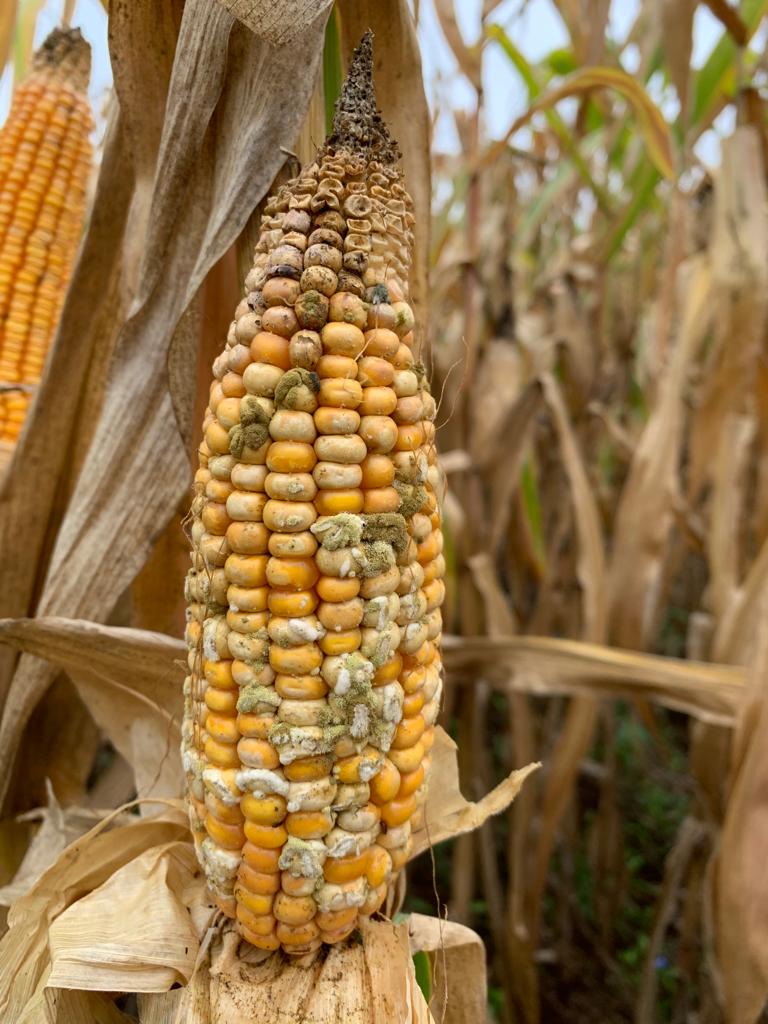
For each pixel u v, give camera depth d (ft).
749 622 1.25
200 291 0.71
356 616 0.49
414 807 0.57
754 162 1.34
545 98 1.31
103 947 0.56
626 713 2.36
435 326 2.15
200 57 0.63
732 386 1.35
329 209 0.49
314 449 0.48
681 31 1.32
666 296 1.52
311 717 0.49
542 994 1.59
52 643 0.70
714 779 1.26
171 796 0.74
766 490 1.51
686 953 1.48
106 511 0.77
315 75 0.63
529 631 1.74
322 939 0.56
